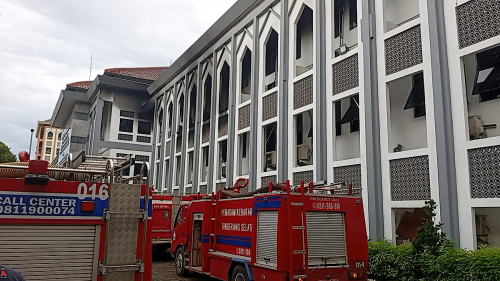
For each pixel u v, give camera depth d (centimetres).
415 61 1148
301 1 1694
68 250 550
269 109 1823
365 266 812
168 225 1669
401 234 1359
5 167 598
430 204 979
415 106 1278
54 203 550
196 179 2511
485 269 795
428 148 1073
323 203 802
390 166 1190
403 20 1381
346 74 1398
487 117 1167
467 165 977
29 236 531
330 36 1507
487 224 1177
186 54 2786
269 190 853
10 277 301
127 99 4000
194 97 2925
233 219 973
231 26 2253
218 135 2316
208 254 1075
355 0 1609
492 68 1131
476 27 1005
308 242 768
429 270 892
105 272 562
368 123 1255
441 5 1096
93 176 713
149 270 605
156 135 3534
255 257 844
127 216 594
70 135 4216
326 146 1451
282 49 1758
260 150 1853
